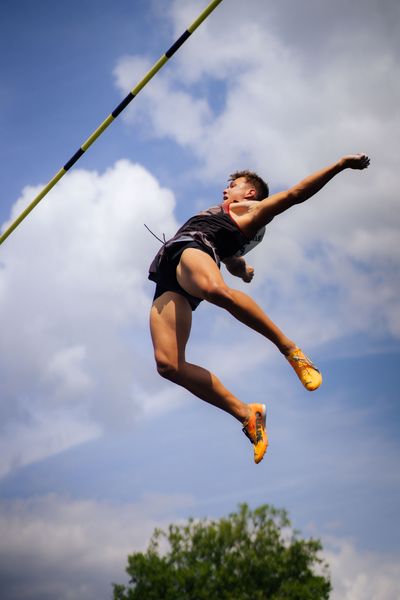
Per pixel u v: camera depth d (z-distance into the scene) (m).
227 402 4.35
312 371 4.07
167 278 4.43
